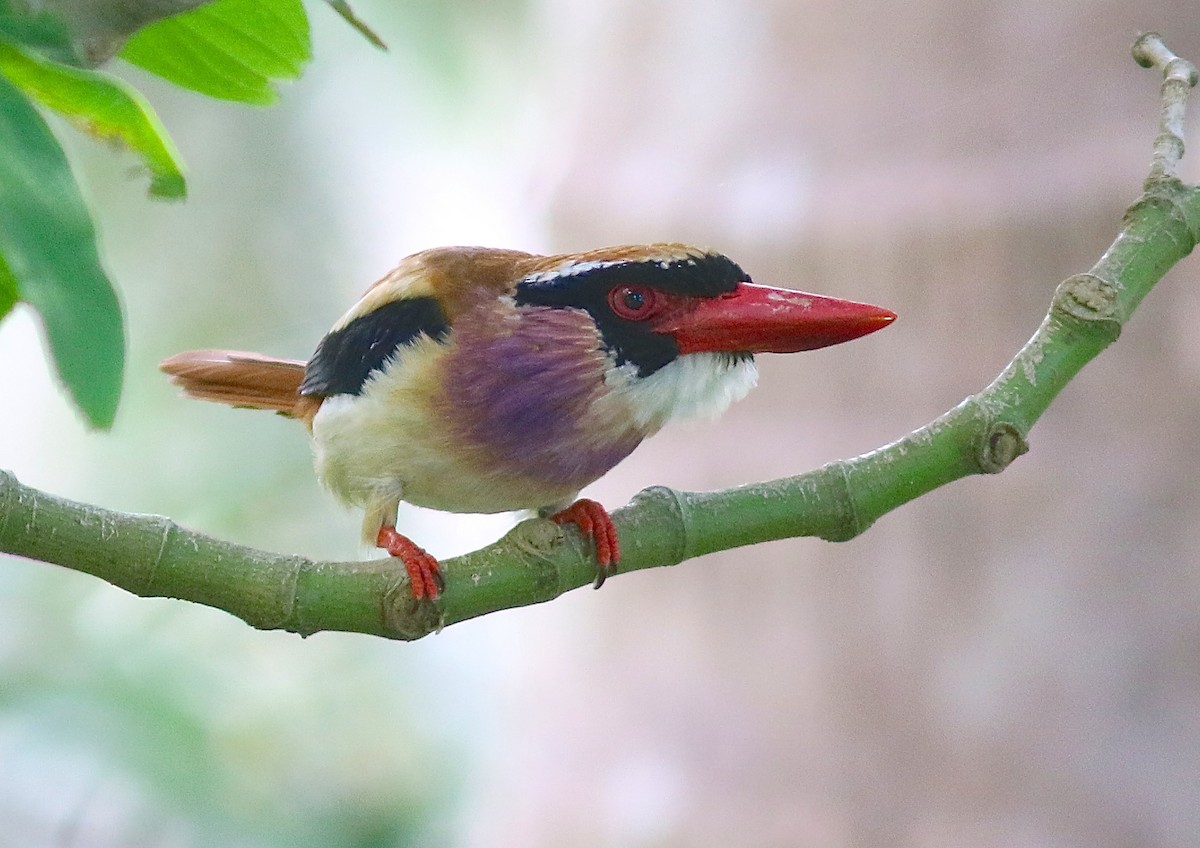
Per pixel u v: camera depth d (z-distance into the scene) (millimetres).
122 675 12703
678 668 10656
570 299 5406
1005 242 9211
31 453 15789
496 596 4766
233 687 14195
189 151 16750
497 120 17062
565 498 5883
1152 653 9172
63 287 2947
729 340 5293
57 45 3191
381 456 5746
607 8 11023
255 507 15859
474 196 17578
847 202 9617
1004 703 9516
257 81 4168
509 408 5477
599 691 11039
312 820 14383
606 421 5496
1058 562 9414
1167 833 9016
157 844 12305
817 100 9859
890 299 9609
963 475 4789
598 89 11094
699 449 10438
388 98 16953
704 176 10242
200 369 7188
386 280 5906
